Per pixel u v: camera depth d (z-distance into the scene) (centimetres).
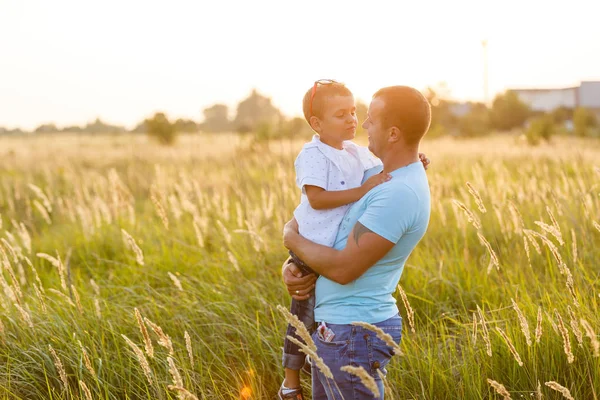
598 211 600
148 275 600
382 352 271
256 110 5800
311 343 233
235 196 915
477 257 621
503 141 2822
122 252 716
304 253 276
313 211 291
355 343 268
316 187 288
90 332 437
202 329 462
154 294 530
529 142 2698
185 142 2672
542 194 673
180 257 651
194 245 708
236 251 652
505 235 589
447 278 543
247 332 447
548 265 552
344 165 297
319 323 281
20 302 418
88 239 726
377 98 270
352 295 271
